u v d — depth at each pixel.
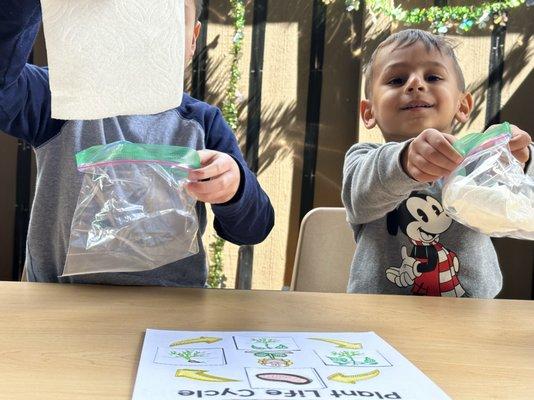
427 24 2.24
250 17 2.31
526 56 2.26
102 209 0.70
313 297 0.79
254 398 0.42
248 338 0.58
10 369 0.47
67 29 0.48
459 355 0.56
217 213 0.87
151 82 0.49
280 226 2.35
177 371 0.47
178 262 0.99
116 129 1.02
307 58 2.32
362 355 0.53
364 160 1.00
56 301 0.71
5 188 2.24
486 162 0.67
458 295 1.06
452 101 1.12
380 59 1.16
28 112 0.93
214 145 1.09
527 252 2.26
